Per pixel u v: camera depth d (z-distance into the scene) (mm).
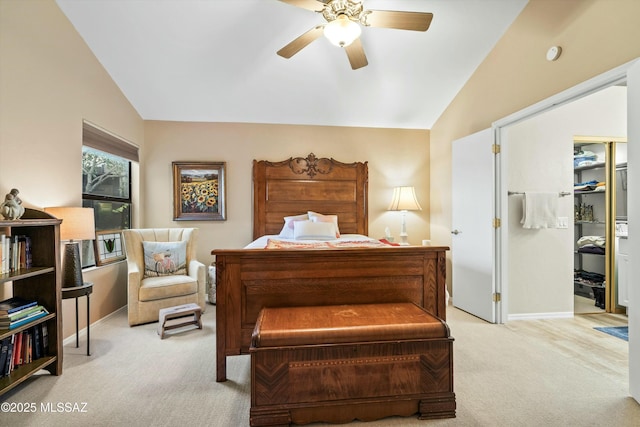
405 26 2115
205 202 4195
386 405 1625
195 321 2859
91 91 2990
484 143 3188
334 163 4371
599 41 2068
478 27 2893
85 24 2729
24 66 2225
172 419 1615
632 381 1811
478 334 2803
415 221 4543
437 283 2162
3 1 2062
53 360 2031
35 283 2072
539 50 2564
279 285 2014
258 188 4227
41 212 2076
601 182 3840
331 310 1907
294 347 1557
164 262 3367
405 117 4293
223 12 2658
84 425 1569
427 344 1641
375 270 2092
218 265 1968
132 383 1960
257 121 4254
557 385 1947
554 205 3248
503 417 1639
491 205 3102
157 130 4121
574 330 2916
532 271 3273
